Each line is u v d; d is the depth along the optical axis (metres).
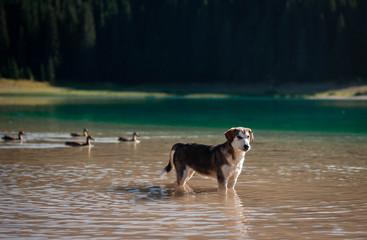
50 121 33.50
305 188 10.79
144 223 7.84
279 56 113.19
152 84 119.06
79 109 49.75
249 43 116.12
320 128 30.09
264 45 114.12
